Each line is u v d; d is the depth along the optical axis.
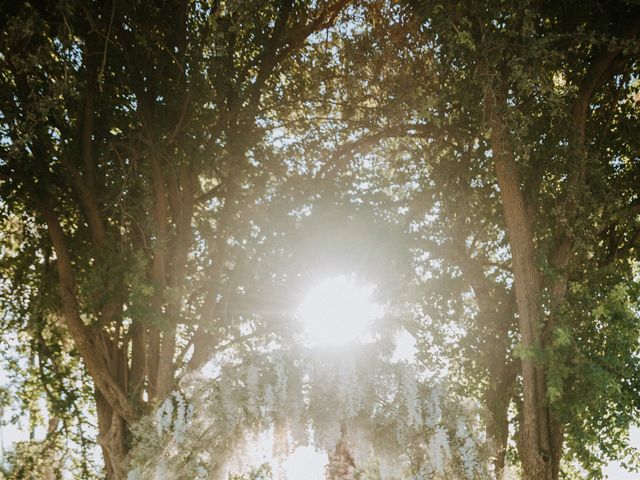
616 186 11.68
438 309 11.68
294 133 13.02
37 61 8.74
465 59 9.87
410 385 6.82
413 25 10.59
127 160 10.92
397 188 13.30
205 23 10.62
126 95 10.91
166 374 10.05
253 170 11.47
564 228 10.51
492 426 10.50
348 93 12.44
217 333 10.79
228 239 11.20
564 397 9.55
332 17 12.32
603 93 11.79
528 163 10.54
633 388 9.56
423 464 6.86
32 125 8.91
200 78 10.55
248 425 6.86
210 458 6.95
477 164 11.66
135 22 10.21
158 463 7.11
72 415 12.52
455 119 11.80
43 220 11.80
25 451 12.20
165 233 10.45
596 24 10.46
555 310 9.70
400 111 11.27
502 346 11.95
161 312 10.35
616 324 9.73
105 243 10.50
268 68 11.39
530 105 10.30
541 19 10.80
